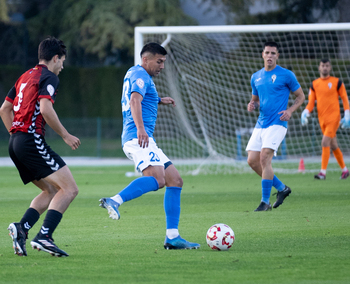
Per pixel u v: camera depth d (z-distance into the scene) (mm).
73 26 96500
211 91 63406
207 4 99312
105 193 31812
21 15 109500
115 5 95062
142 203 27188
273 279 11031
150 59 15547
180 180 15367
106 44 92625
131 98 14602
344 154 65000
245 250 14375
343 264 12438
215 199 28422
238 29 42156
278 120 23828
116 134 83688
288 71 23969
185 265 12492
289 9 92375
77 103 99250
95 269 12125
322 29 41094
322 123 37750
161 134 67250
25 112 13570
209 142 59312
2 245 15680
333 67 63344
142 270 11984
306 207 24344
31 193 32656
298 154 62312
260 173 25047
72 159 79188
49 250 13414
